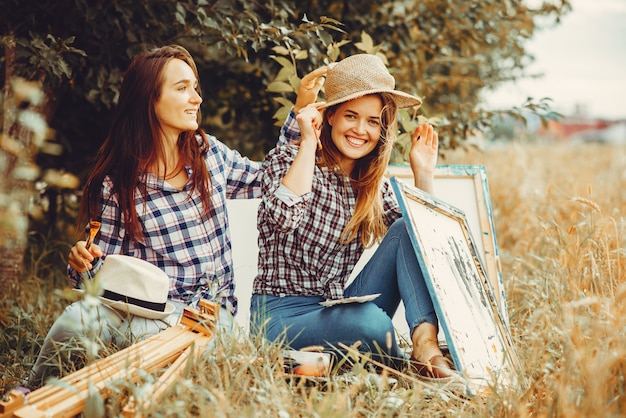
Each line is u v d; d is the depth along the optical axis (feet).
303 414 7.55
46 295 14.08
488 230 13.05
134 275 8.94
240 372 7.82
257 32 13.14
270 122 16.48
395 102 10.57
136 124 9.60
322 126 10.64
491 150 35.86
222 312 9.84
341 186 10.53
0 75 15.19
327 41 13.62
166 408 7.05
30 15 13.47
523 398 7.93
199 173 9.86
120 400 7.28
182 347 8.32
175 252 9.75
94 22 13.21
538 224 16.67
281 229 9.78
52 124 15.51
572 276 10.90
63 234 16.88
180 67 9.64
